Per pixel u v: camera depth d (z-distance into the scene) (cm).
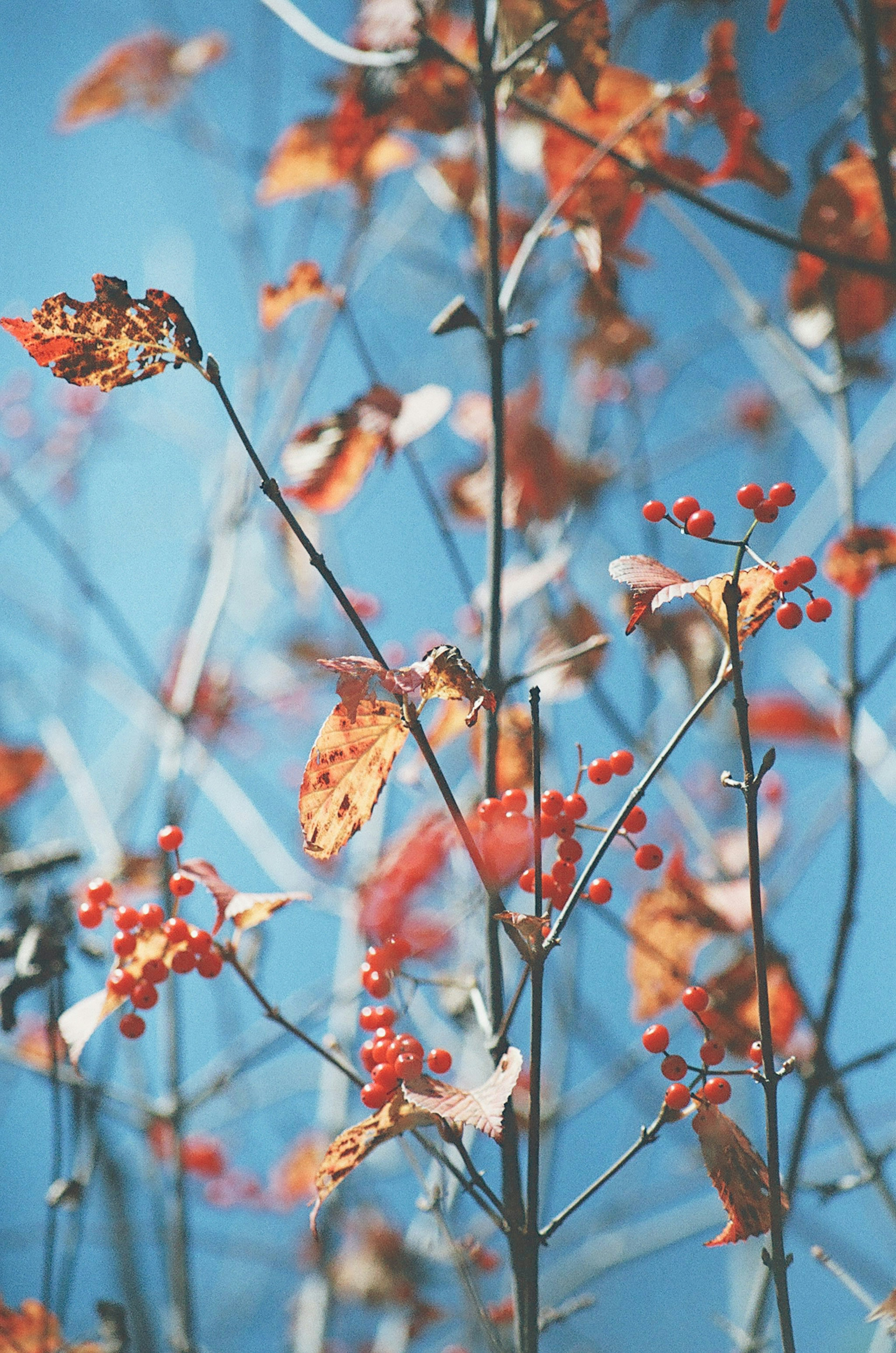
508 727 136
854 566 144
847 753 142
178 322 118
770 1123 116
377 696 117
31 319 117
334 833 118
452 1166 119
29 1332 137
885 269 136
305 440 141
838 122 147
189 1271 152
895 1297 122
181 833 123
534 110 139
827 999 139
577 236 139
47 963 134
